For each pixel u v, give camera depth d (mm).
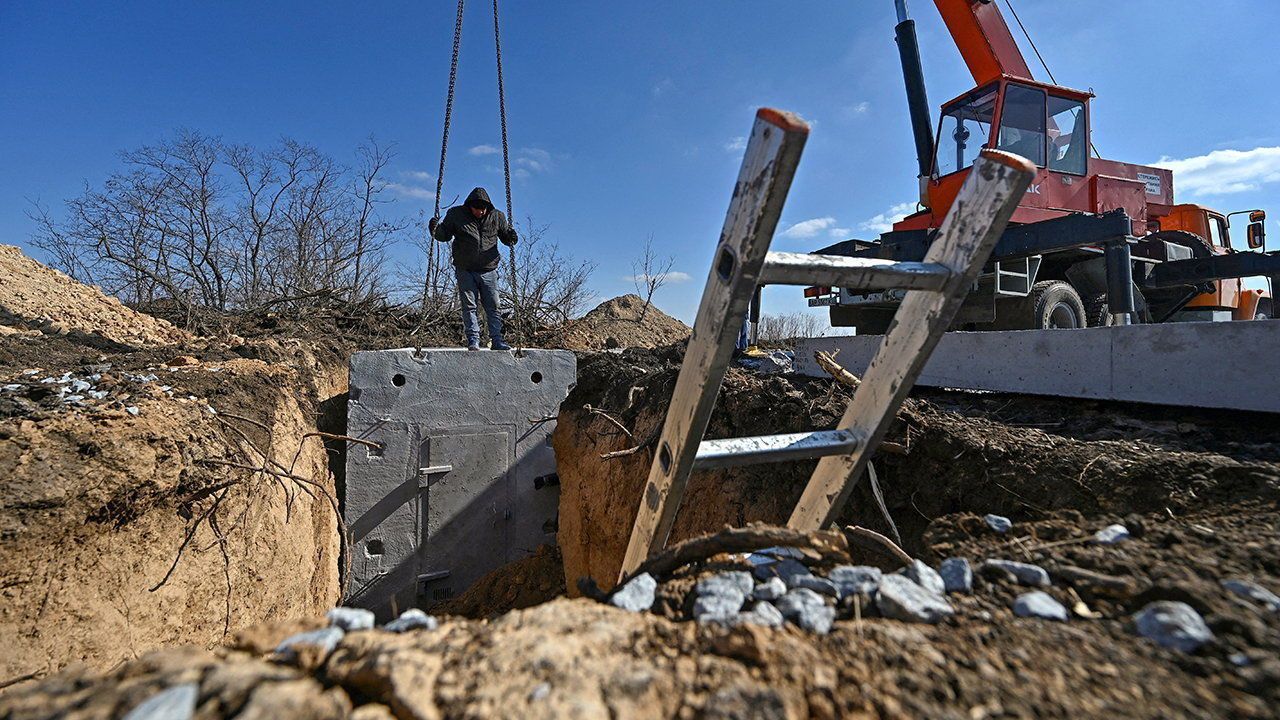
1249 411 3205
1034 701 1284
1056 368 4086
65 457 3256
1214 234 9891
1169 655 1432
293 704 1178
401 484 6395
